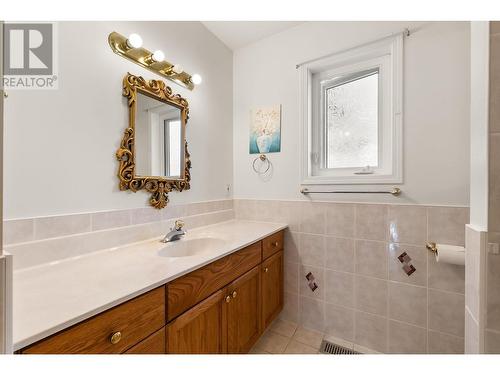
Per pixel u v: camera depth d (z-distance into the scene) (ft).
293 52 5.73
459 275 4.09
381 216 4.72
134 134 3.94
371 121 5.23
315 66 5.48
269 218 6.05
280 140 5.92
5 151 2.64
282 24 5.63
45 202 2.94
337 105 5.62
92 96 3.43
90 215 3.39
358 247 4.97
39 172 2.89
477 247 1.89
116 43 3.72
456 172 4.09
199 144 5.49
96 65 3.48
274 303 5.27
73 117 3.21
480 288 1.84
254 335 4.46
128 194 3.94
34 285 2.37
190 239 4.50
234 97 6.59
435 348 4.29
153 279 2.54
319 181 5.39
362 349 4.86
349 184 5.06
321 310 5.38
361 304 4.95
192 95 5.29
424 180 4.33
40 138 2.89
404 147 4.49
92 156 3.43
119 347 2.17
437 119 4.21
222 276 3.59
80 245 3.27
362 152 5.33
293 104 5.74
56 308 1.93
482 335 1.85
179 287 2.84
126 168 3.84
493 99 1.77
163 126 4.53
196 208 5.33
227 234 4.78
